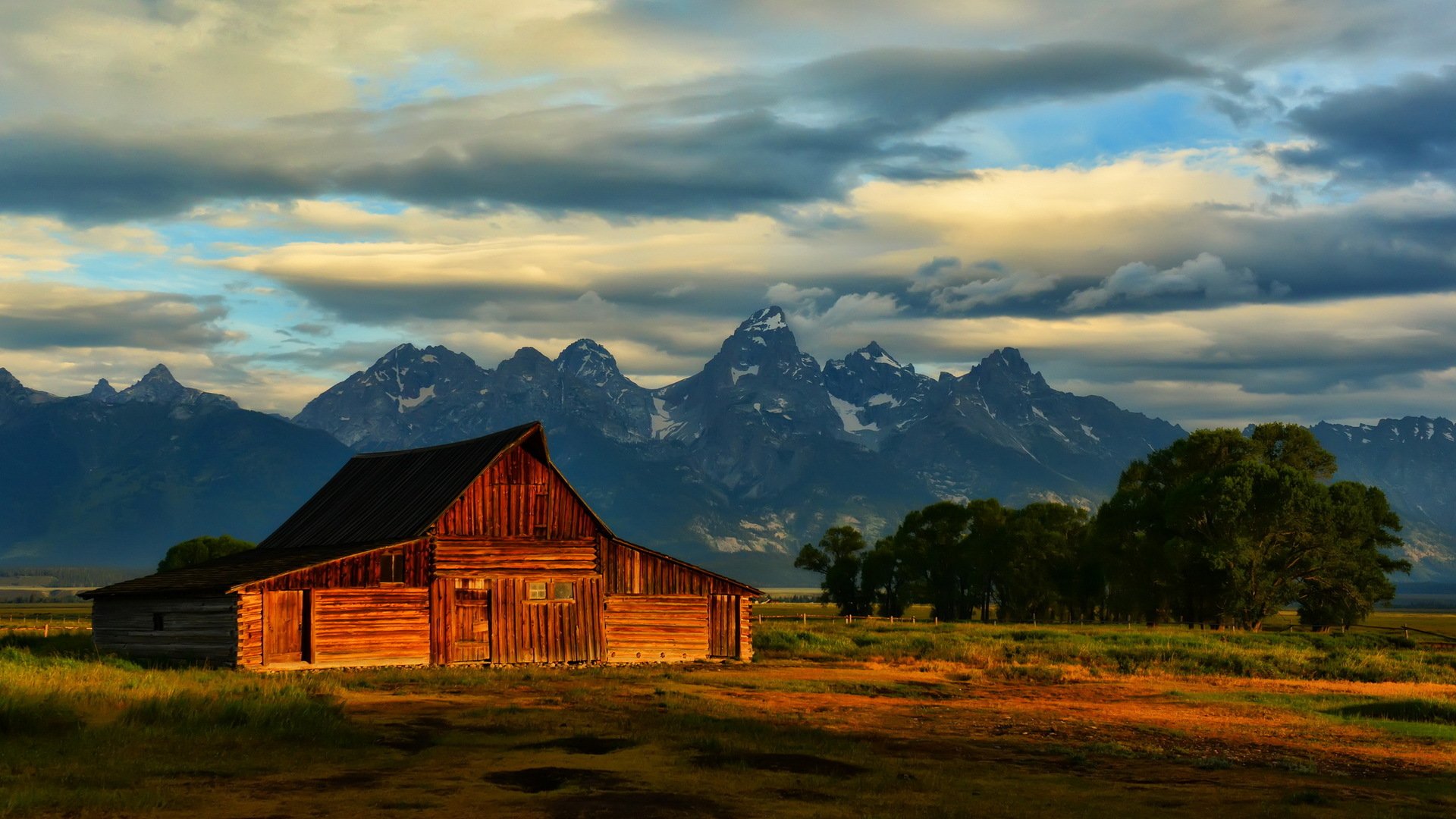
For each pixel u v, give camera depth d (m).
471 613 53.84
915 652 65.31
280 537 64.00
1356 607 100.75
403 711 32.91
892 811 20.75
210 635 49.81
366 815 19.47
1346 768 28.58
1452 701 43.06
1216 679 54.50
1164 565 106.44
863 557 157.62
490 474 55.12
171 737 25.72
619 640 57.41
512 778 22.95
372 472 64.38
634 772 23.92
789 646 66.56
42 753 23.17
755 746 27.48
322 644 49.94
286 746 25.73
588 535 57.31
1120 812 21.53
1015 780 24.88
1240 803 22.75
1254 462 102.88
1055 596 135.62
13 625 98.12
